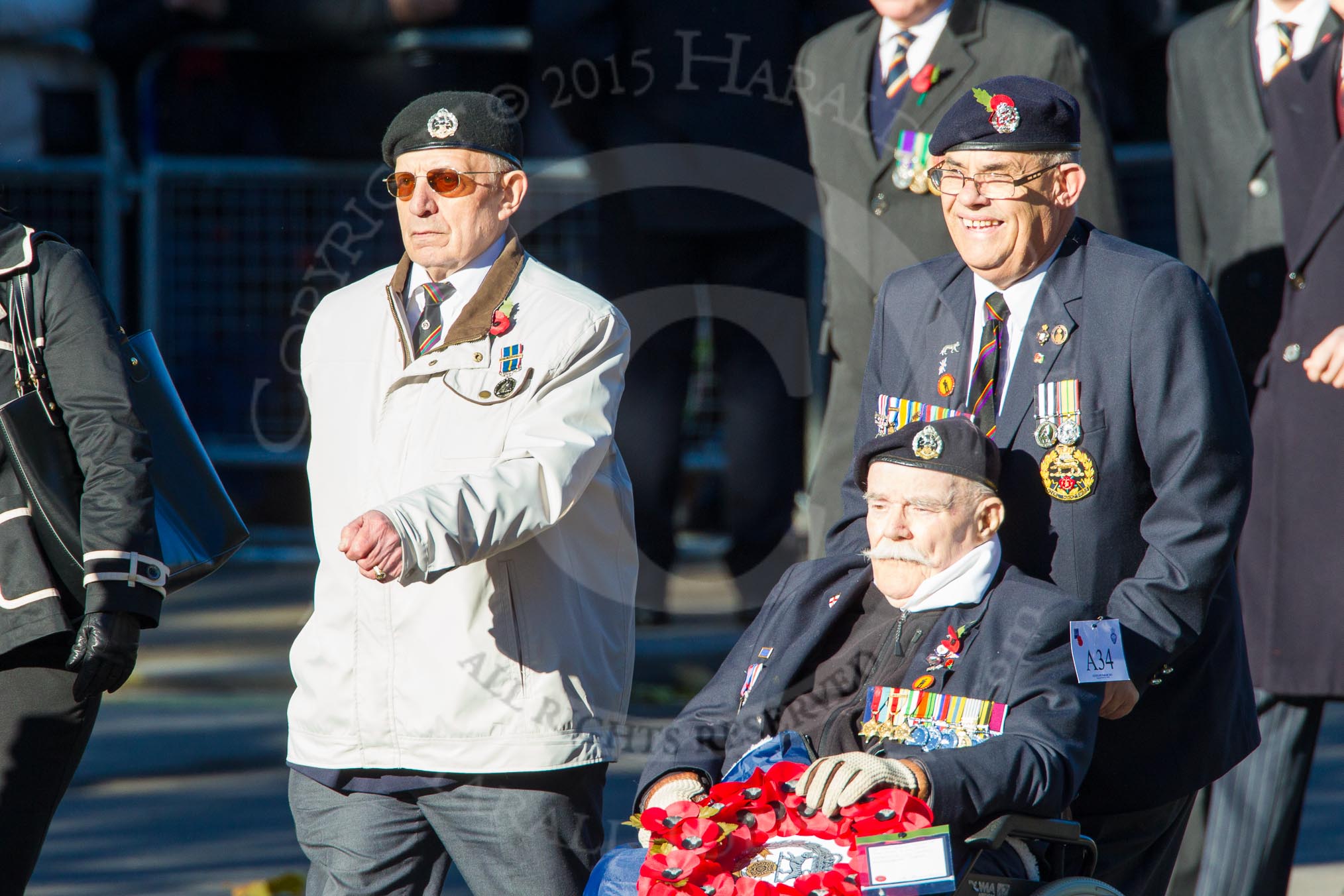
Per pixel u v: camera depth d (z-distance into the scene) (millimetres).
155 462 14594
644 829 11953
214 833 22203
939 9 17000
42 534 13531
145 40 39250
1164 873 14055
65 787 13727
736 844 11617
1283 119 17234
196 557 14430
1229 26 17906
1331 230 16750
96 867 20859
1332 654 16469
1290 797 16906
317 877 13703
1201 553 12672
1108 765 13398
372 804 13531
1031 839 11859
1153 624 12586
